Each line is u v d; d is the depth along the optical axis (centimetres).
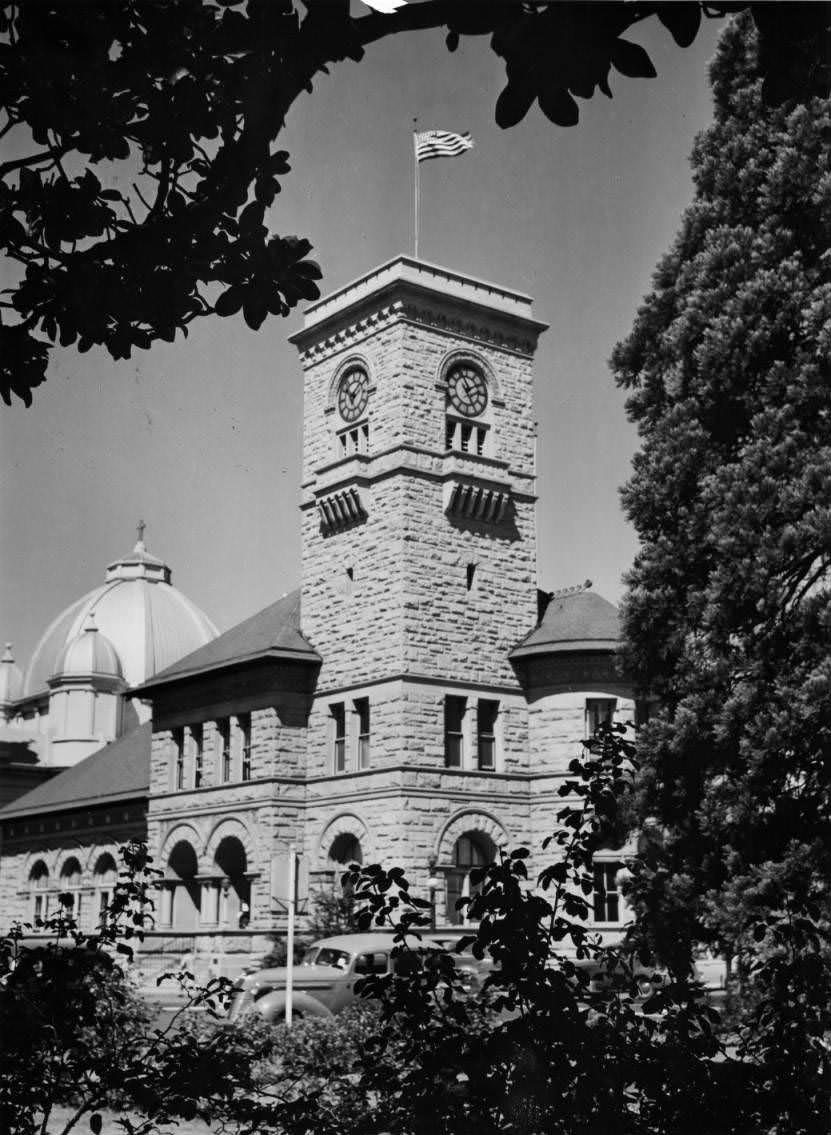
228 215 779
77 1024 1026
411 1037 870
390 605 4966
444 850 4791
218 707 5472
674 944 937
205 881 5306
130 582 9938
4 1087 927
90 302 776
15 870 7256
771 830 2462
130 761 6825
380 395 5209
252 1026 1747
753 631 2691
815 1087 846
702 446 2836
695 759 2641
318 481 5344
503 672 5134
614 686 4988
